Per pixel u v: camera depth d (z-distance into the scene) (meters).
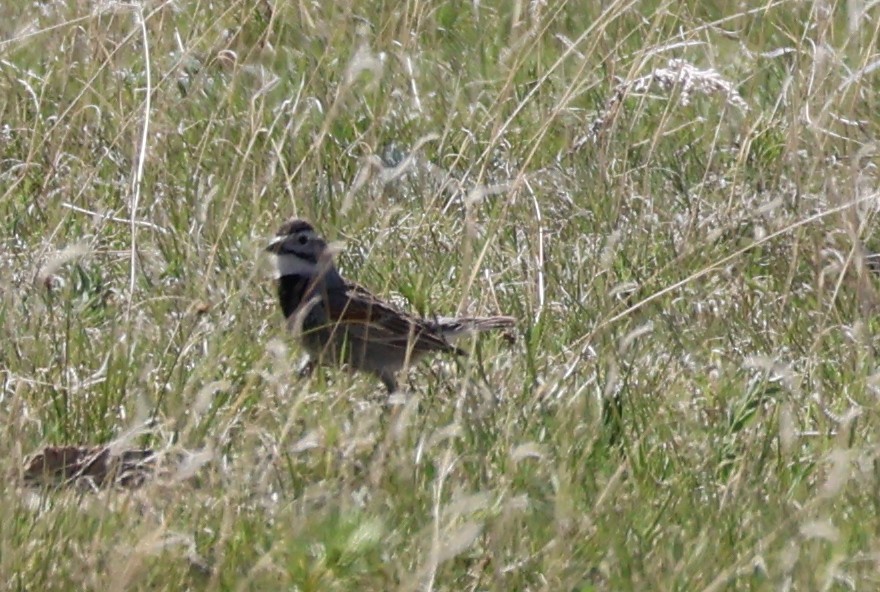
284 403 13.85
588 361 15.20
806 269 17.44
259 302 16.58
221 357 14.64
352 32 23.27
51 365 14.43
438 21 25.94
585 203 18.95
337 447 12.89
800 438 13.82
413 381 15.96
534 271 17.08
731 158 20.22
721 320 16.45
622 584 11.34
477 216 18.36
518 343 15.92
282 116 20.55
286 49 22.80
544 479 12.74
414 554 11.42
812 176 17.30
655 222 18.50
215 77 21.94
